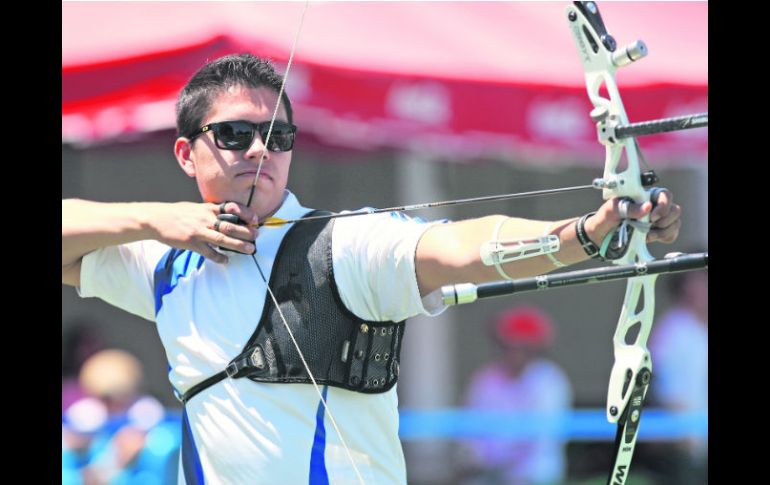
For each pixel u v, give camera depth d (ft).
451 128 64.08
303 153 87.25
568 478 71.31
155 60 59.41
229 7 60.23
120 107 59.88
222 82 31.01
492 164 95.35
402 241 28.55
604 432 70.74
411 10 65.57
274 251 30.04
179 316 30.91
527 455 71.61
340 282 29.17
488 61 64.80
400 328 30.27
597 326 104.06
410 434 69.10
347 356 29.19
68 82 60.08
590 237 26.13
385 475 30.01
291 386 29.09
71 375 71.41
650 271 26.53
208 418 29.91
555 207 98.22
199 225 29.94
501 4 67.82
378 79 62.80
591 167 98.43
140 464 62.64
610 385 28.27
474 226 28.14
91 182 89.10
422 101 63.62
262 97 30.94
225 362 29.66
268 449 28.96
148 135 64.95
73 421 62.54
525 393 75.92
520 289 27.55
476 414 70.74
